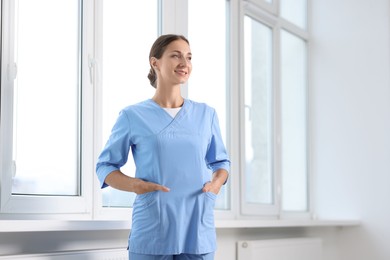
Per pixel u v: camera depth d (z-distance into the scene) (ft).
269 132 14.49
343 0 15.64
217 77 12.72
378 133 14.82
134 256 6.50
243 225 11.23
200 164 6.59
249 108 13.64
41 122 8.60
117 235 9.43
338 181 15.37
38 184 8.50
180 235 6.42
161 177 6.42
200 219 6.52
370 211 14.83
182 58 6.72
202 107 6.92
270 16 14.39
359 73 15.23
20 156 8.25
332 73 15.65
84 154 9.09
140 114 6.66
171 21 11.12
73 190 9.04
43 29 8.72
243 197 12.94
